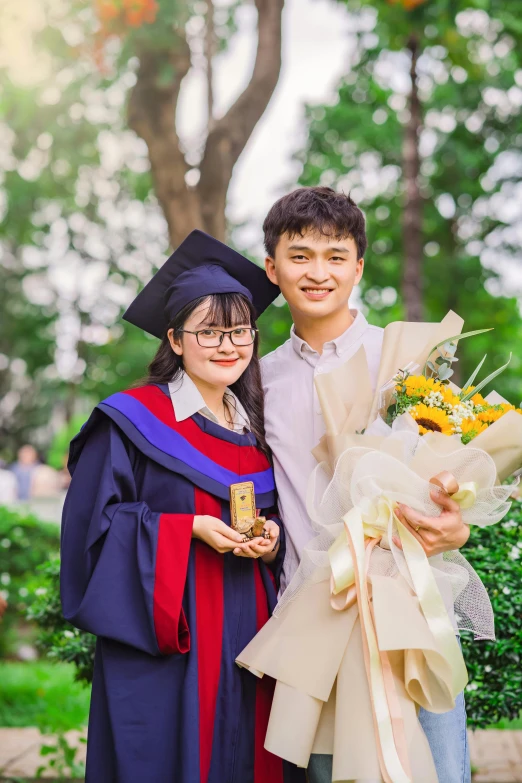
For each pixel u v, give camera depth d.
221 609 2.62
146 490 2.68
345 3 9.57
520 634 3.38
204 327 2.68
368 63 11.68
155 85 7.33
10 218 14.10
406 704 2.35
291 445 2.81
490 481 2.42
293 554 2.75
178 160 7.67
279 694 2.43
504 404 2.63
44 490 14.24
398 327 2.79
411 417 2.47
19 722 5.17
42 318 19.98
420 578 2.39
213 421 2.77
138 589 2.52
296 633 2.47
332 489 2.48
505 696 3.46
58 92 8.72
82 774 4.09
